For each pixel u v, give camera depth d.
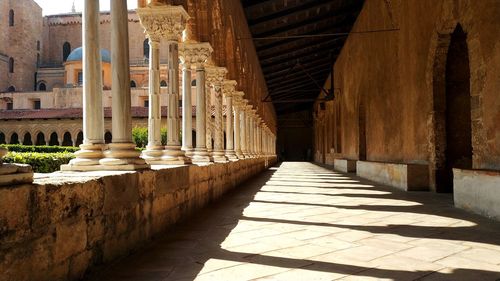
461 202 7.00
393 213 6.56
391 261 3.73
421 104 9.87
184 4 7.20
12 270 2.37
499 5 6.12
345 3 17.17
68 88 40.75
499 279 3.21
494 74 6.30
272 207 7.34
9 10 48.19
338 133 24.28
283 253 4.03
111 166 4.34
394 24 12.08
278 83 30.67
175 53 6.84
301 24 18.39
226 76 12.95
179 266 3.59
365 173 14.45
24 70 48.69
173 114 6.86
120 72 4.78
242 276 3.29
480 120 6.79
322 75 30.69
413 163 10.48
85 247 3.21
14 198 2.39
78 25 52.94
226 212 6.76
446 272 3.39
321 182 13.00
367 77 15.82
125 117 4.73
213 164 8.31
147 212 4.52
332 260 3.77
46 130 31.80
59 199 2.85
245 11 15.98
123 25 4.85
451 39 8.74
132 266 3.59
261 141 24.30
